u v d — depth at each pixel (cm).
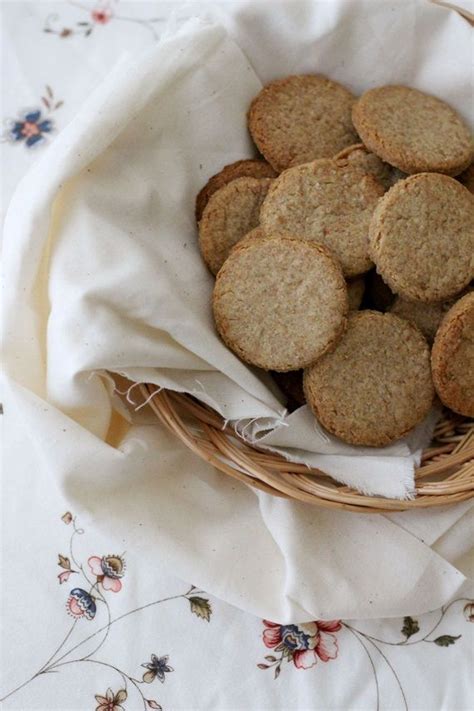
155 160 72
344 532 69
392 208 70
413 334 70
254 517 70
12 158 80
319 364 69
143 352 66
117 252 67
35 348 68
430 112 74
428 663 67
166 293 67
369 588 67
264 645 68
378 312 71
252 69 75
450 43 73
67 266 67
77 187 68
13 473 72
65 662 67
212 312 70
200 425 69
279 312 69
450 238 70
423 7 73
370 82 76
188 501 70
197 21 74
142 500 69
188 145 73
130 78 70
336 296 68
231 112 74
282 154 74
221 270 69
